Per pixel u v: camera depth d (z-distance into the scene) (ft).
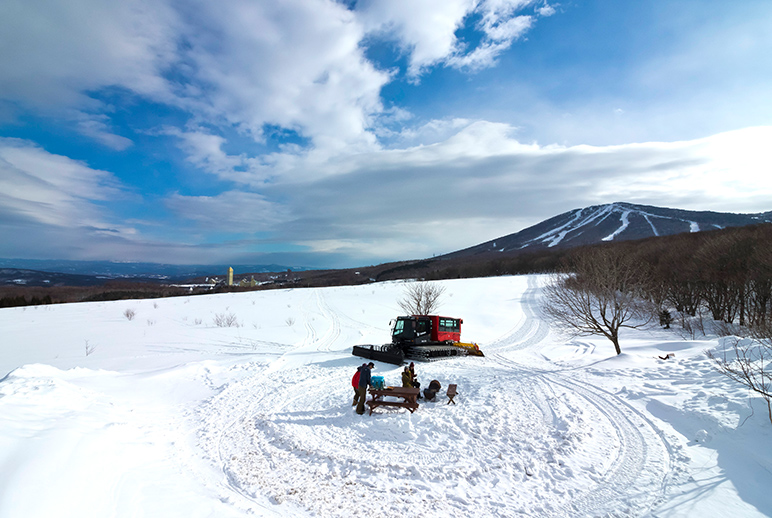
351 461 23.65
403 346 62.18
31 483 15.47
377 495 19.98
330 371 48.67
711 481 19.56
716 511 17.13
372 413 32.45
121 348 70.85
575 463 22.36
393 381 43.57
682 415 27.45
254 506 19.15
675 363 40.04
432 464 23.03
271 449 26.02
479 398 35.24
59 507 14.92
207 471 23.13
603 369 42.68
